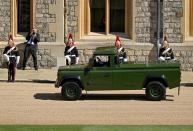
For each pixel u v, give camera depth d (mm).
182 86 44312
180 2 51719
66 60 47562
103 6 52750
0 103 35125
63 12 51625
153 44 51688
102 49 37281
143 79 36156
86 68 36562
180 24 51781
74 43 49500
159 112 32188
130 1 52188
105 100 36594
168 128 27500
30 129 26953
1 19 52125
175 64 36250
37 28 51781
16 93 39375
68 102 35750
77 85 36531
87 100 36594
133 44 51625
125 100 36562
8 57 45094
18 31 52688
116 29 52844
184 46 51656
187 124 28672
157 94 36344
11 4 52094
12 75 45188
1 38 52219
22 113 31734
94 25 52844
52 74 48906
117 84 36312
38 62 51781
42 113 31766
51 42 51750
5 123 28703
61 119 29953
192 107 33938
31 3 52062
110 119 30000
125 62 37875
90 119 29969
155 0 51594
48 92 40031
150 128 27438
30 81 45438
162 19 51625
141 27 51812
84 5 52344
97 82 36406
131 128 27422
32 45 50938
